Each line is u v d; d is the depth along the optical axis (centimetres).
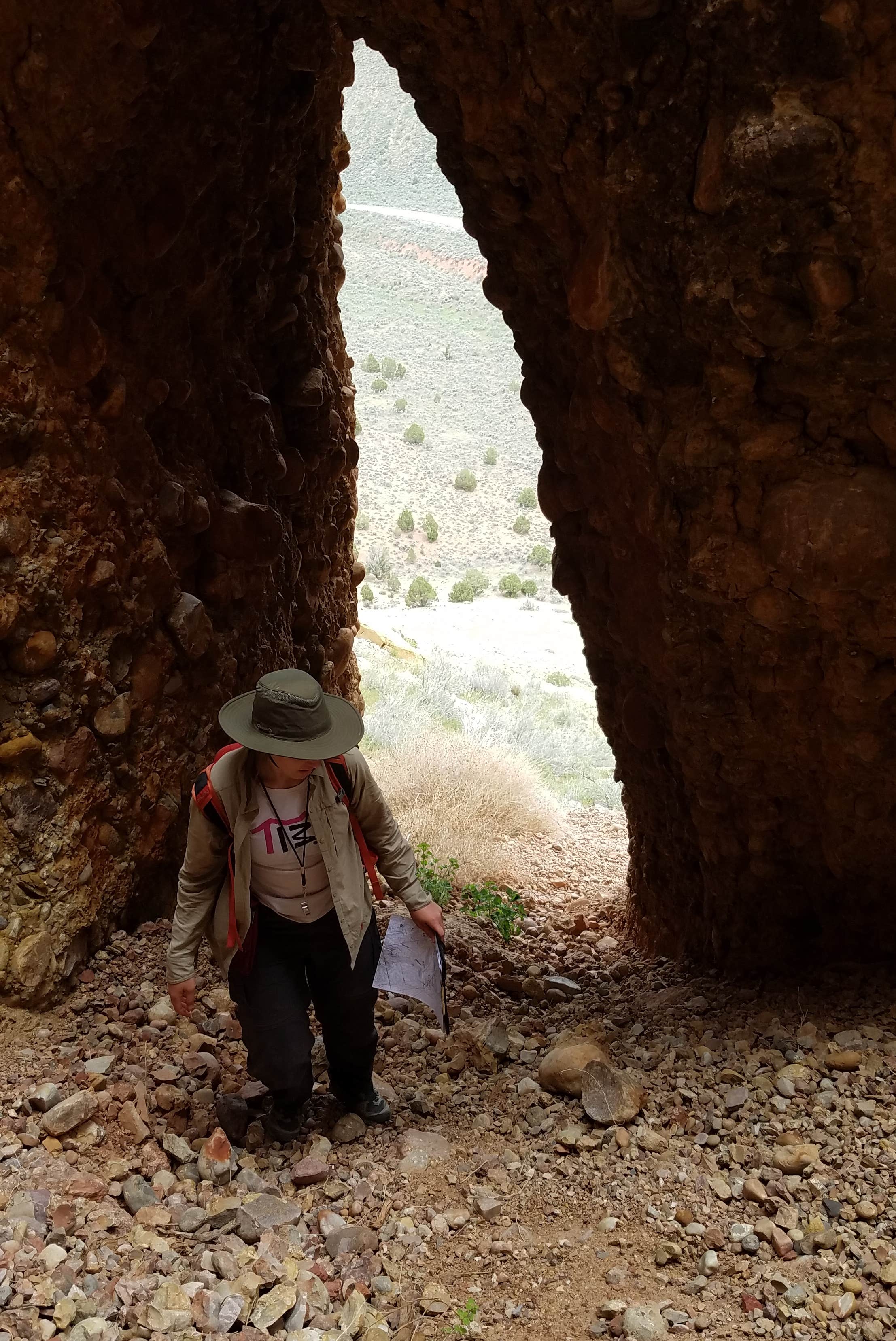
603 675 562
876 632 366
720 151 324
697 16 316
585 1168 331
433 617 3925
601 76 350
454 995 504
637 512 441
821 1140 327
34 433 403
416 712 1275
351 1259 289
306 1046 328
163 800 485
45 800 412
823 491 349
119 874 455
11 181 383
